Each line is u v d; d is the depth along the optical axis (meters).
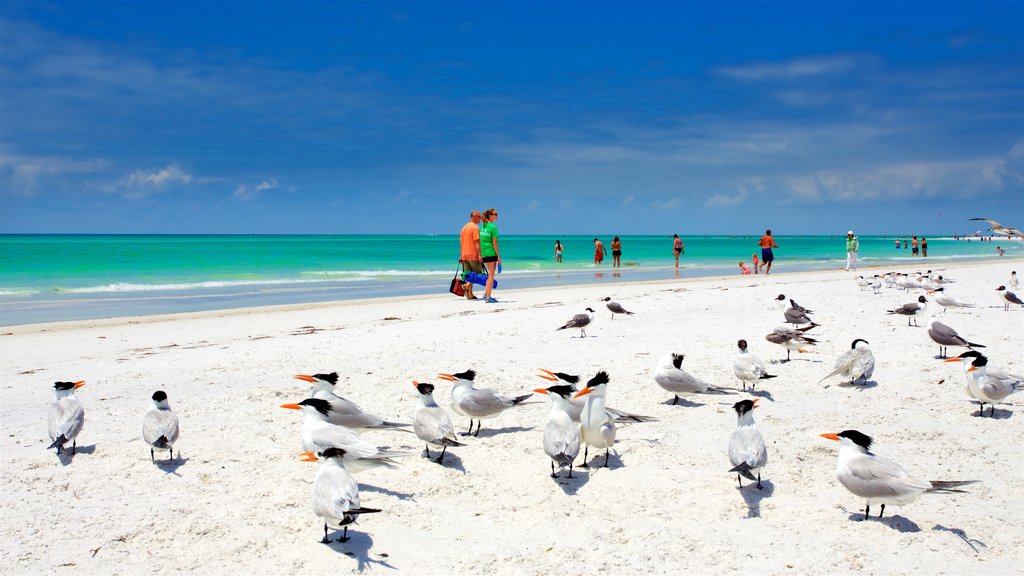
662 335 14.12
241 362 12.22
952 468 6.87
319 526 5.86
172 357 12.97
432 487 6.61
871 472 5.73
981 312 17.20
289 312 20.19
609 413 7.34
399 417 8.72
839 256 64.94
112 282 30.91
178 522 5.89
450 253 59.25
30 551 5.41
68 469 7.04
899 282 22.03
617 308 16.50
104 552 5.42
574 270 42.28
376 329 16.02
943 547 5.42
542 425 8.53
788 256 65.38
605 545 5.51
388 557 5.37
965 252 77.00
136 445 7.75
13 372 11.80
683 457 7.32
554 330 15.23
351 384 10.29
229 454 7.45
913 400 9.10
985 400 8.38
